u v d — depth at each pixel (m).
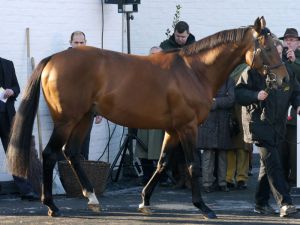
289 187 12.26
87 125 11.16
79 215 11.12
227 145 13.44
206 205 11.52
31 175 12.43
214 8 18.06
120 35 15.44
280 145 12.02
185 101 10.88
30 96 10.85
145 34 17.73
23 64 13.56
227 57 11.06
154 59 11.07
